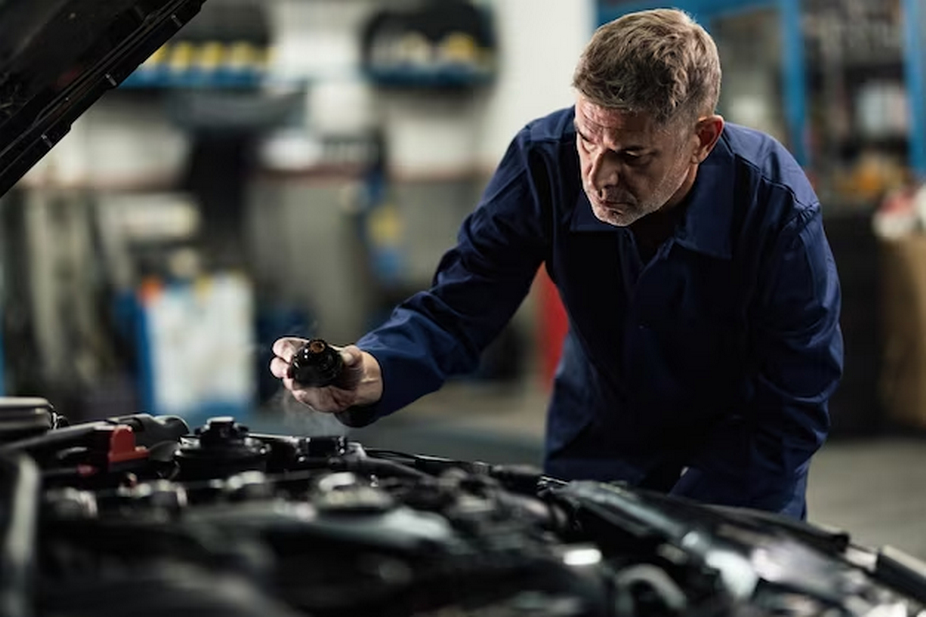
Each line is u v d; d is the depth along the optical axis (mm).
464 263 1910
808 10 6160
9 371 5820
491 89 7195
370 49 6918
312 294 6805
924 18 6004
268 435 1474
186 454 1310
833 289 1808
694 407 1936
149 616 818
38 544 1012
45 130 1649
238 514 1054
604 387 1990
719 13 6309
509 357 7234
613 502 1230
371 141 6883
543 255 1944
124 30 1588
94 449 1348
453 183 7219
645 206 1602
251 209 6625
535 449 5621
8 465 1102
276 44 6730
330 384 1657
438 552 1015
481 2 7180
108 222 6262
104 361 5980
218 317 5891
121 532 1013
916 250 5387
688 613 1013
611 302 1896
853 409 5523
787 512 1827
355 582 997
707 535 1135
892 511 4406
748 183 1777
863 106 6258
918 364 5492
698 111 1582
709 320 1842
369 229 6953
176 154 6453
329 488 1131
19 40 1500
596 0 6598
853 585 1112
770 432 1814
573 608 1010
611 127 1529
